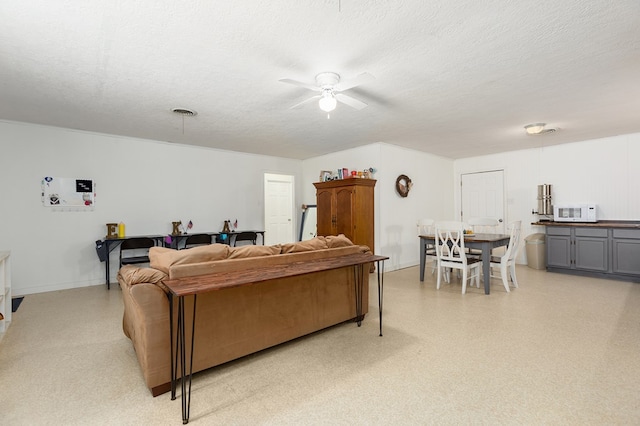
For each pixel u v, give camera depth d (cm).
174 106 358
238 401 184
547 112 386
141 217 514
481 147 596
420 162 633
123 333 286
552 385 196
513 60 254
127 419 169
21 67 260
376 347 254
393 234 575
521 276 507
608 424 160
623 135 504
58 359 237
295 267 236
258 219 651
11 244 415
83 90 310
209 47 232
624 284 446
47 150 437
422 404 179
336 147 590
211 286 176
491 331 282
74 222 458
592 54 245
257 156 651
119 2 181
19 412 174
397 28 210
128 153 501
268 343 243
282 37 220
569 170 560
